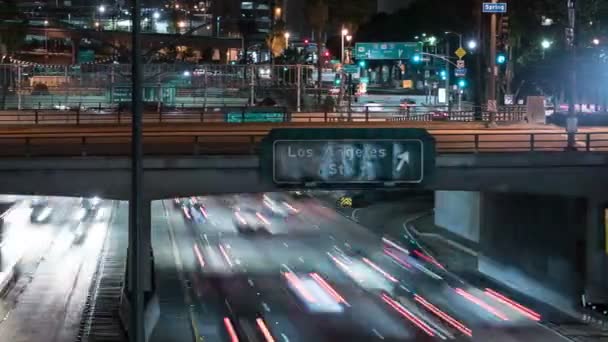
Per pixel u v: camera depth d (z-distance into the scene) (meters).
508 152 42.16
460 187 41.94
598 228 43.38
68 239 69.31
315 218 80.12
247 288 50.75
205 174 40.62
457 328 42.00
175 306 45.56
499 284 52.38
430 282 52.94
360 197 87.44
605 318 42.41
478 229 61.47
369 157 40.44
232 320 42.78
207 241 68.19
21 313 44.50
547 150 43.75
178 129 60.66
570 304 44.91
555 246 46.59
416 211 82.69
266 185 40.69
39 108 92.81
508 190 42.38
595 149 45.62
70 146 44.34
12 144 43.78
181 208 87.00
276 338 39.47
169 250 63.94
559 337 40.41
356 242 67.44
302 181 40.47
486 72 92.12
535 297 48.62
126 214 83.94
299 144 40.31
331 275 54.94
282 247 65.44
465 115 87.75
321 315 44.31
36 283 52.28
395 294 49.56
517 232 51.03
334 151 40.34
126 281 41.16
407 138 40.59
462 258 60.22
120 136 50.25
